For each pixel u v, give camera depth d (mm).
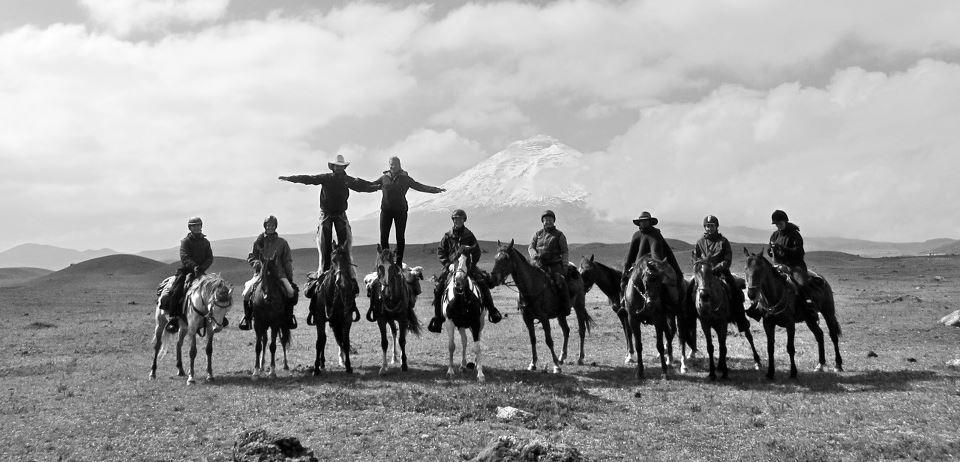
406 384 17328
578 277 21234
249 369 20953
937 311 35500
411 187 21469
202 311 18141
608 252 107375
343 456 11594
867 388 16281
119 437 12719
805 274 18312
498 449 10453
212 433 12969
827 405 14742
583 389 16438
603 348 25188
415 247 109812
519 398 15070
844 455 11562
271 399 15711
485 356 23141
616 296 22203
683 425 13570
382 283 18906
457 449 11977
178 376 19516
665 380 17828
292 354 24438
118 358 23594
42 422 13742
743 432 13094
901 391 15852
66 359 22891
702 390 16578
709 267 17594
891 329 29031
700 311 17422
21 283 104125
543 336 29203
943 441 11992
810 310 18391
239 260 104625
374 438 12570
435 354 23953
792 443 12219
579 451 10773
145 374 19906
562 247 19875
